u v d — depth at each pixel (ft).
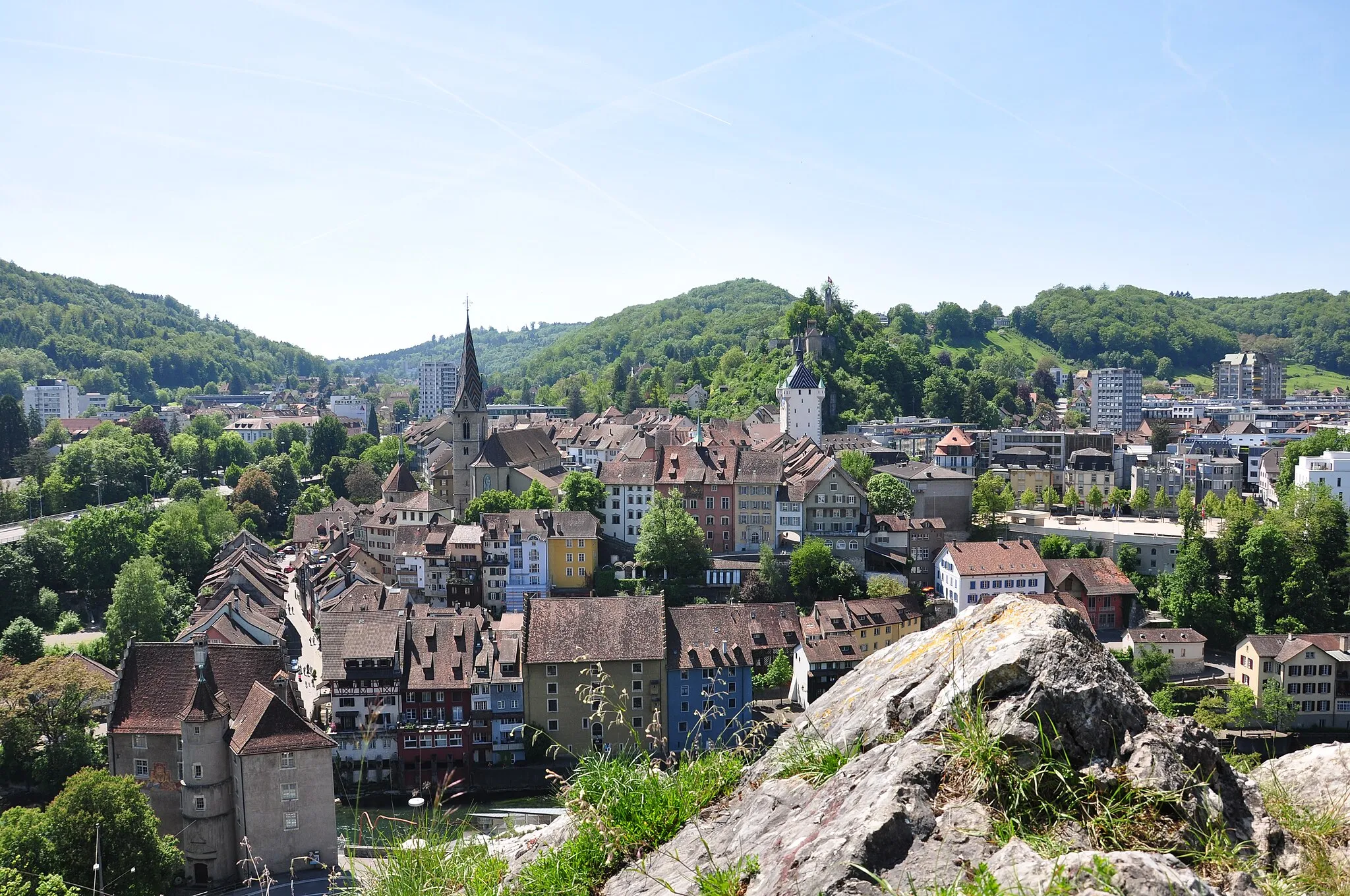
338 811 312.29
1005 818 35.45
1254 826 37.76
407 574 526.98
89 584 540.11
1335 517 490.90
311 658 443.73
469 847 56.44
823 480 558.97
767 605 395.34
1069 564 510.17
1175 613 485.97
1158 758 36.50
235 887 248.32
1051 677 38.58
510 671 351.05
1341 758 49.83
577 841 49.39
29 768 316.19
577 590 513.86
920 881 33.37
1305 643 395.96
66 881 203.51
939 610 482.28
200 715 256.11
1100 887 29.86
